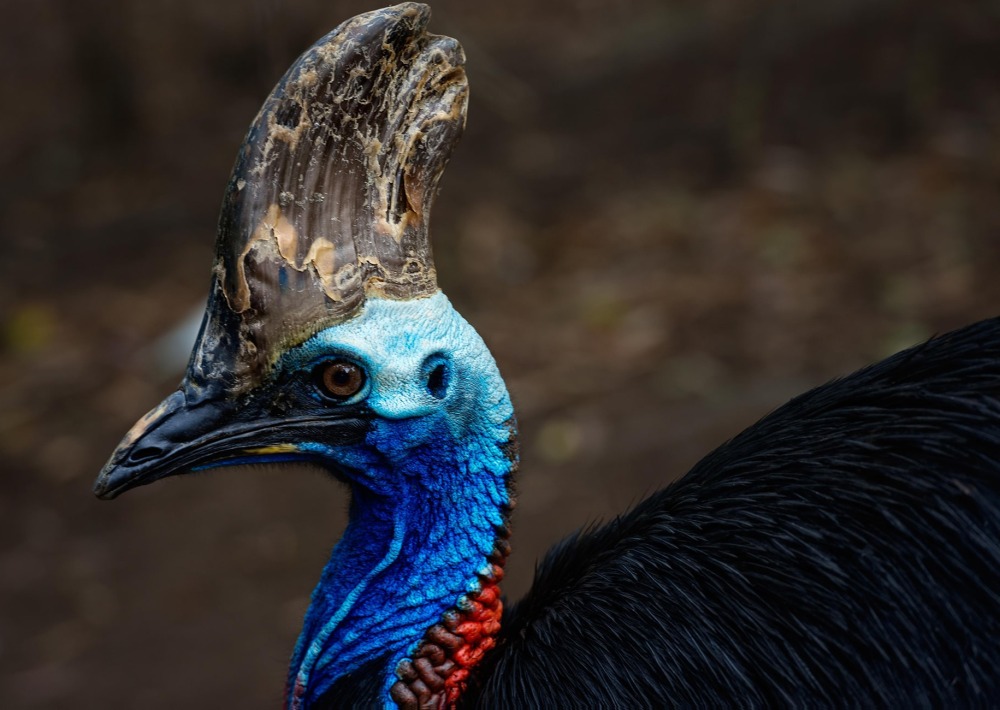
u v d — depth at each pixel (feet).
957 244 54.60
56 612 42.65
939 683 15.17
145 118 77.41
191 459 17.31
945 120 64.75
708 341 51.52
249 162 16.69
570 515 42.68
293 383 17.25
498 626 18.74
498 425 18.24
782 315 52.34
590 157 69.15
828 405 17.25
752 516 16.53
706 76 73.77
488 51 79.77
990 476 15.44
